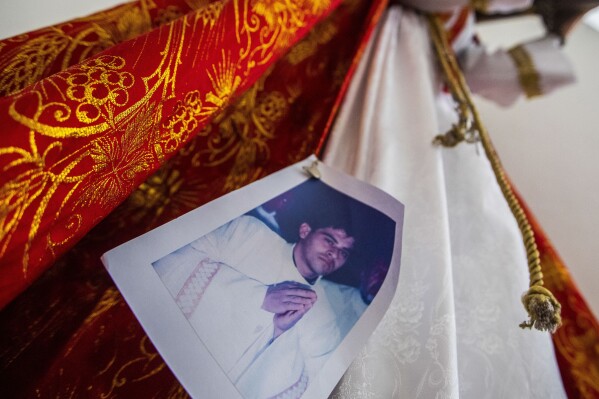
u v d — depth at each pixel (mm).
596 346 591
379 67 679
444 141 550
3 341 360
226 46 425
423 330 384
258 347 306
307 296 344
